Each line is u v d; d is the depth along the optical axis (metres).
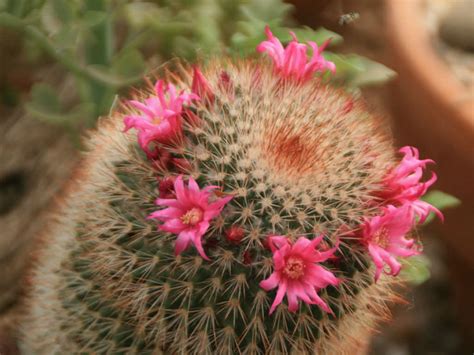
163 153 0.16
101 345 0.17
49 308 0.18
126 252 0.16
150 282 0.15
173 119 0.16
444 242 0.28
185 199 0.14
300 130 0.16
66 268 0.17
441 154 0.26
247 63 0.18
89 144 0.19
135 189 0.16
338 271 0.15
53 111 0.24
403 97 0.27
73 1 0.25
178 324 0.15
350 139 0.17
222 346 0.15
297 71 0.18
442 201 0.22
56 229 0.19
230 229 0.15
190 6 0.27
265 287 0.14
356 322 0.17
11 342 0.24
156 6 0.28
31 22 0.22
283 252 0.14
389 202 0.16
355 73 0.23
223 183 0.15
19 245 0.27
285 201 0.15
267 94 0.17
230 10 0.27
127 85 0.25
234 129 0.16
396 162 0.18
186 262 0.15
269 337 0.15
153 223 0.16
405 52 0.27
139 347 0.16
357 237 0.15
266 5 0.25
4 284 0.26
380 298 0.17
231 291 0.15
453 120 0.25
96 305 0.17
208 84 0.17
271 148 0.16
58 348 0.18
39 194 0.28
